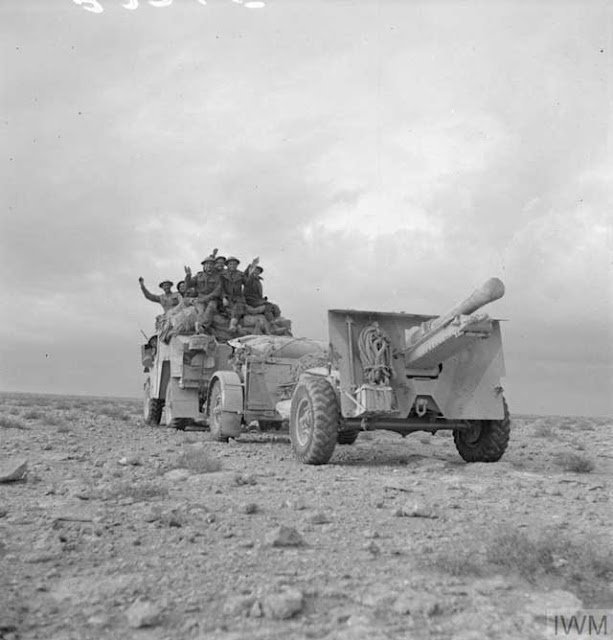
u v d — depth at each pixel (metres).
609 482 8.25
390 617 3.25
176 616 3.21
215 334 18.11
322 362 12.70
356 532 5.04
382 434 19.34
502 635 3.05
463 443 10.82
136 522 5.20
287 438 14.99
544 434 18.33
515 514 5.91
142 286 20.38
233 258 18.97
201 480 7.71
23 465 7.39
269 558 4.24
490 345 10.18
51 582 3.70
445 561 4.02
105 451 10.90
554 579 3.85
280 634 3.02
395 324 10.04
